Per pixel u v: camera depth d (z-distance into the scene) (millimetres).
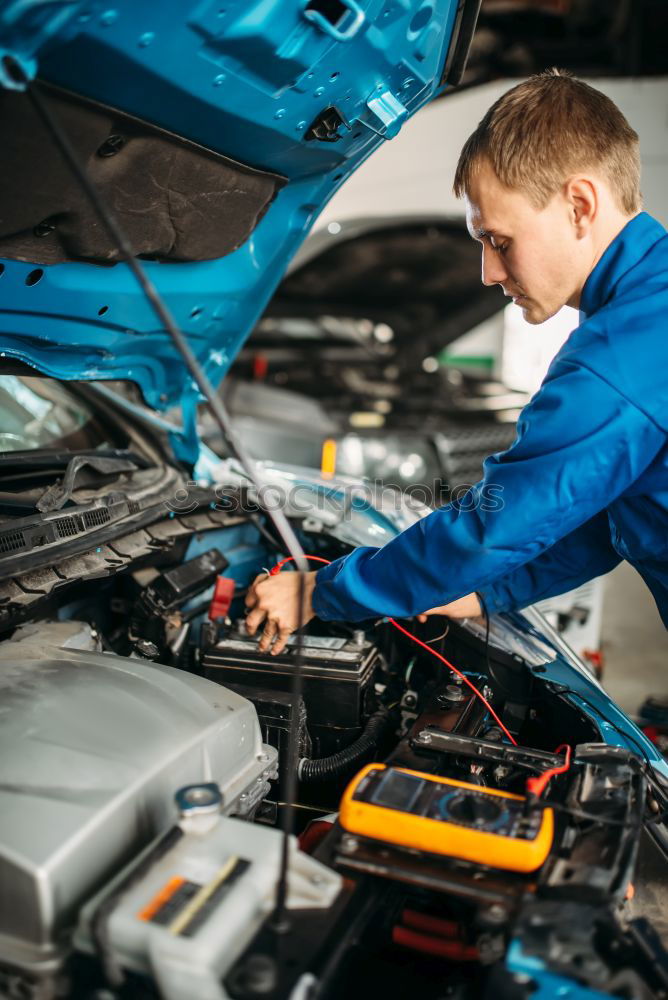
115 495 1650
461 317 5602
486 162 1183
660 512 1218
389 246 4859
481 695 1550
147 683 1260
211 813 989
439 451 4344
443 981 1057
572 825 1092
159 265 1529
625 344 1110
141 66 1068
